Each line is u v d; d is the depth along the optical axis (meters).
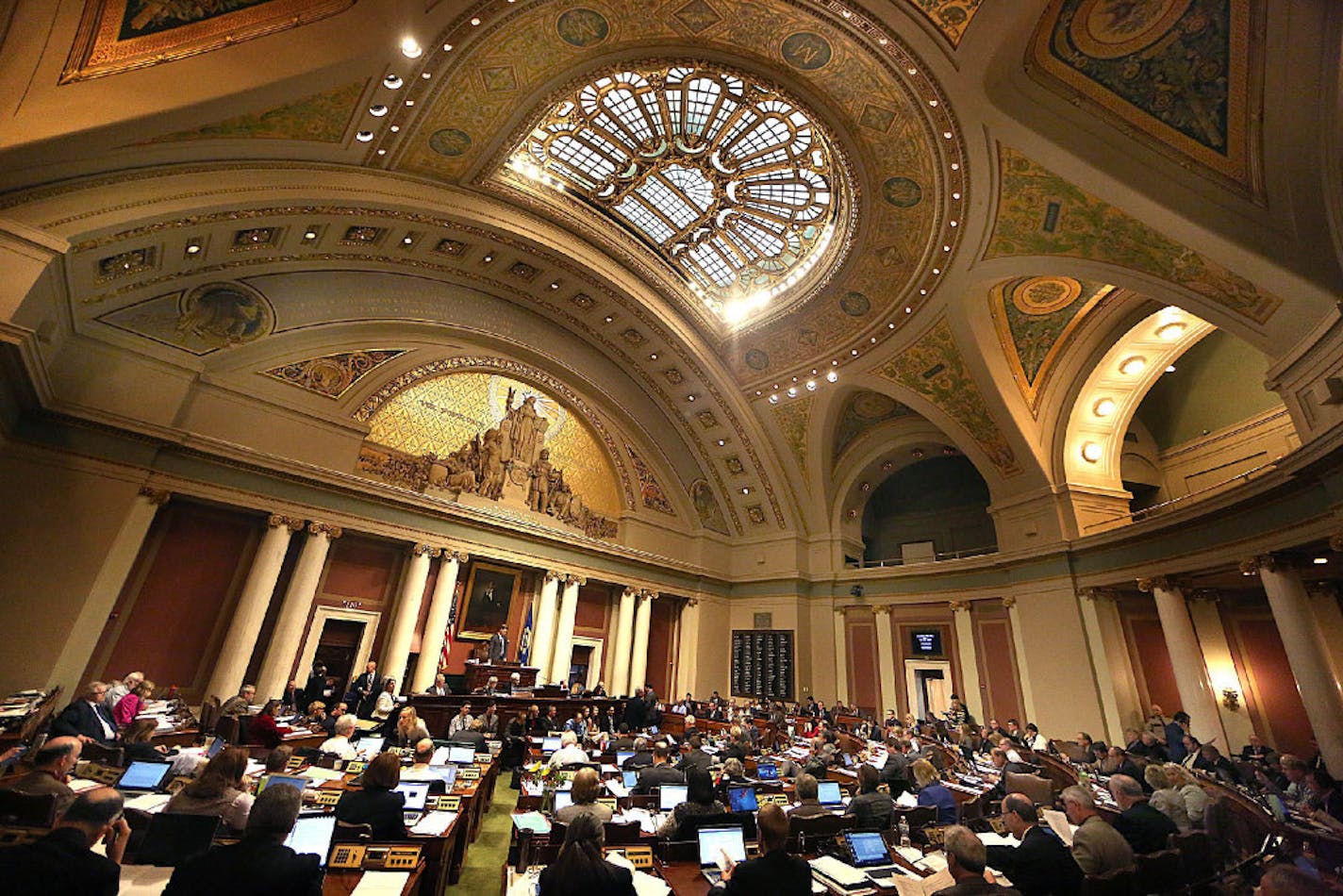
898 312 12.55
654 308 14.80
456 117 9.54
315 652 10.46
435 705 9.83
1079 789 3.65
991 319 11.92
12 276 6.15
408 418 12.20
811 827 3.96
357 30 7.36
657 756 6.64
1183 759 8.34
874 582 16.34
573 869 2.40
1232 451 12.12
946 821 4.75
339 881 2.86
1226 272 7.36
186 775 4.24
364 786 3.55
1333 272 6.38
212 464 9.42
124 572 8.32
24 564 7.49
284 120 8.17
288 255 10.27
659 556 16.38
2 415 7.14
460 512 12.27
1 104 5.55
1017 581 13.31
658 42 9.27
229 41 6.58
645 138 11.85
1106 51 7.00
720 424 17.33
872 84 8.76
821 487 17.33
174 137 7.23
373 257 11.65
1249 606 11.27
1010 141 7.98
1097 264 8.82
